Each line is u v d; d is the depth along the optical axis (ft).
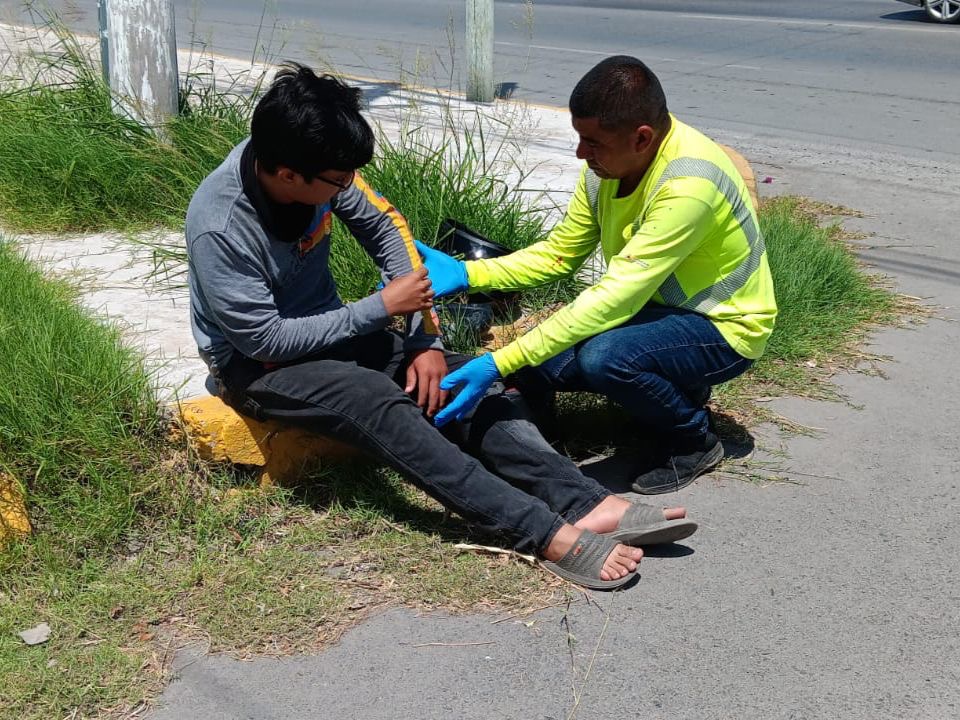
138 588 9.05
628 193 10.15
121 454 10.06
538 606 9.11
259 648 8.50
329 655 8.45
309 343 9.41
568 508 9.71
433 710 7.91
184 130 18.28
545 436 11.64
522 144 23.75
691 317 10.48
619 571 9.28
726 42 42.86
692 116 29.96
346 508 10.32
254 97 19.98
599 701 8.04
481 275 11.20
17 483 9.45
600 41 43.57
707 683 8.25
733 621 8.97
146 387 10.59
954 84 34.27
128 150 17.78
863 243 19.30
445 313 13.10
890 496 10.96
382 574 9.43
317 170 8.58
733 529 10.33
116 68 18.72
